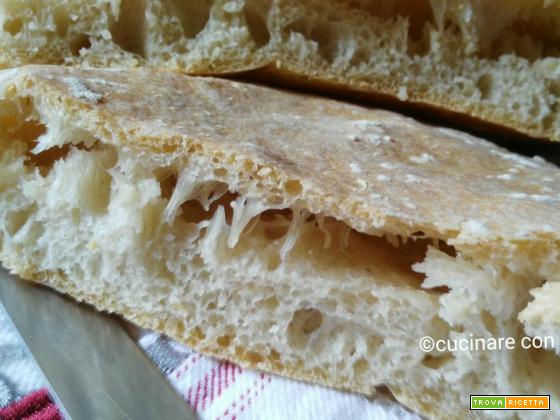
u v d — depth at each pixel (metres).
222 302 0.14
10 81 0.13
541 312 0.11
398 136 0.18
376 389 0.14
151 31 0.20
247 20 0.20
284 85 0.22
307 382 0.14
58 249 0.15
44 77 0.14
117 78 0.16
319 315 0.14
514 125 0.22
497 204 0.13
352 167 0.14
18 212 0.15
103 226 0.14
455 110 0.22
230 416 0.13
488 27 0.21
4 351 0.14
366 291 0.13
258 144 0.14
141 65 0.20
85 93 0.13
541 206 0.14
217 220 0.13
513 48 0.22
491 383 0.13
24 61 0.19
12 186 0.15
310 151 0.14
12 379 0.13
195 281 0.14
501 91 0.22
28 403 0.13
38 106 0.14
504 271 0.12
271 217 0.14
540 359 0.13
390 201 0.12
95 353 0.14
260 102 0.18
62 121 0.13
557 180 0.17
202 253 0.14
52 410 0.13
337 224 0.13
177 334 0.15
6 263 0.15
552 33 0.22
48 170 0.15
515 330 0.12
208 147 0.12
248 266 0.13
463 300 0.12
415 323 0.13
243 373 0.14
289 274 0.13
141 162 0.13
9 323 0.14
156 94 0.15
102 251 0.14
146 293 0.14
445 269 0.12
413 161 0.16
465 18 0.21
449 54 0.21
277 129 0.15
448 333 0.13
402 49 0.21
